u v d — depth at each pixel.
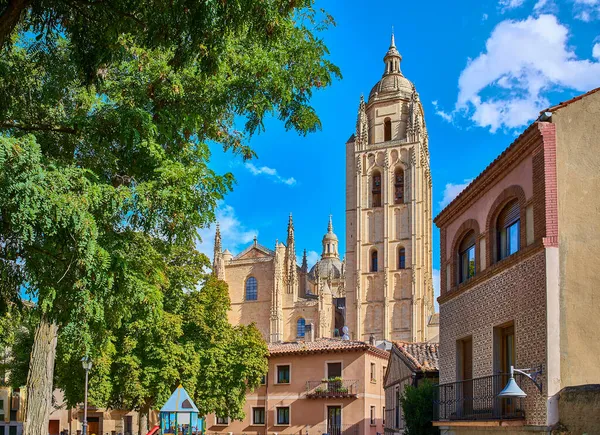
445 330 23.83
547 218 16.11
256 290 95.94
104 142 14.94
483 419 18.44
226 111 21.09
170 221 15.69
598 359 15.56
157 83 18.05
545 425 15.39
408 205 103.75
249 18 12.88
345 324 104.06
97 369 41.72
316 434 54.19
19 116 15.48
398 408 33.72
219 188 15.53
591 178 16.33
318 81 19.45
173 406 29.45
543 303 15.96
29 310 15.51
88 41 14.00
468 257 22.53
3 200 11.21
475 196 21.25
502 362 19.02
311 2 13.94
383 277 102.38
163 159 15.19
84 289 13.45
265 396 56.88
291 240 97.12
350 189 108.50
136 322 42.50
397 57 114.62
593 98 16.72
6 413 65.31
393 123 109.00
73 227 12.09
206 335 47.78
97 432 69.69
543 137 16.39
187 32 13.10
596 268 15.93
